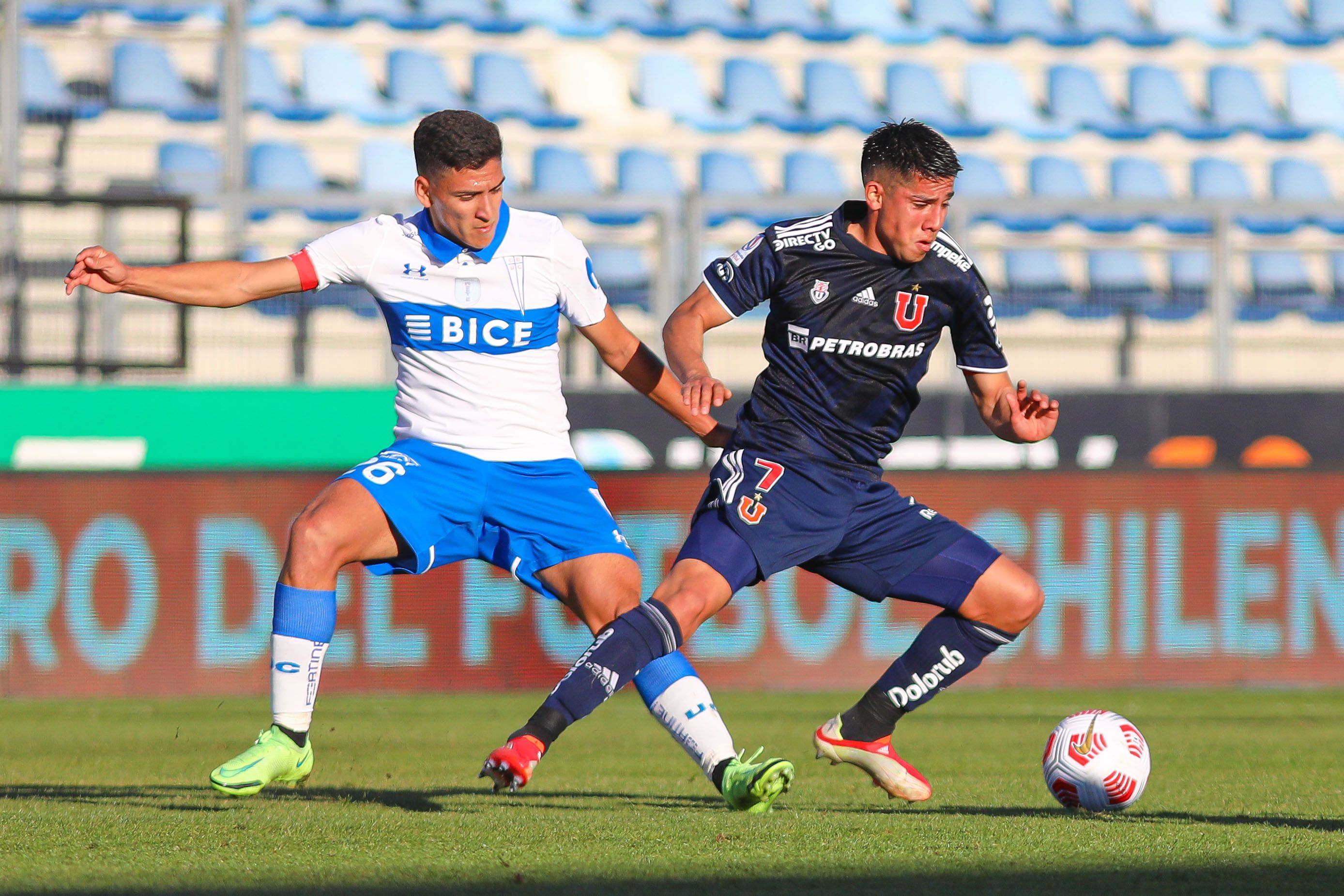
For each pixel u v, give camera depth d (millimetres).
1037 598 15047
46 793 16641
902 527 15125
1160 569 36625
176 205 40281
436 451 14625
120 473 34500
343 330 40906
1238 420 39469
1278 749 23797
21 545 34156
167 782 18594
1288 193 57594
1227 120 60250
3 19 45062
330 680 34875
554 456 14883
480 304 14484
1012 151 56719
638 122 56188
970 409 39062
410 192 52000
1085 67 60438
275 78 54688
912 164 14055
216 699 34438
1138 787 14781
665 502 35750
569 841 12328
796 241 14758
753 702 33188
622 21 59469
